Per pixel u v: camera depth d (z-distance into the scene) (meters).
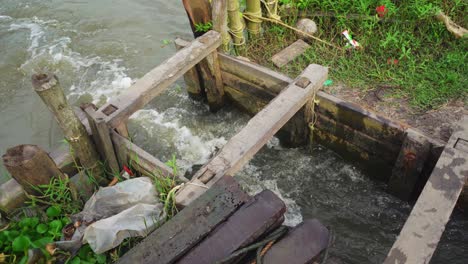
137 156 4.50
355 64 6.01
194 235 3.25
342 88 5.71
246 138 4.37
